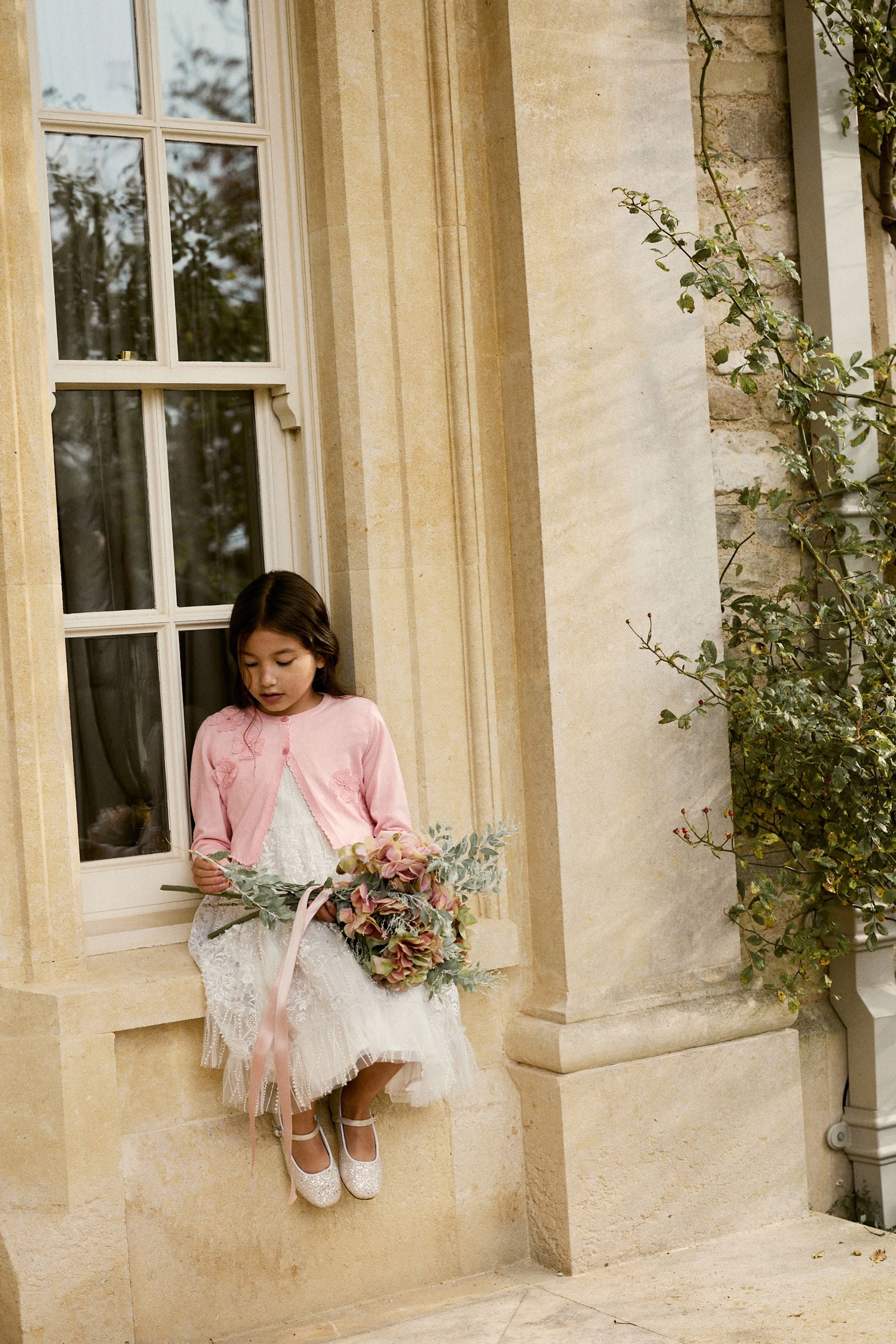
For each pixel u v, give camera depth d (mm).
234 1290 2779
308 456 3045
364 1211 2918
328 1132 2895
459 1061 2822
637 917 3109
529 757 3094
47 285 2820
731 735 3369
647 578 3150
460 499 3055
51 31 2834
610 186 3121
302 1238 2852
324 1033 2611
